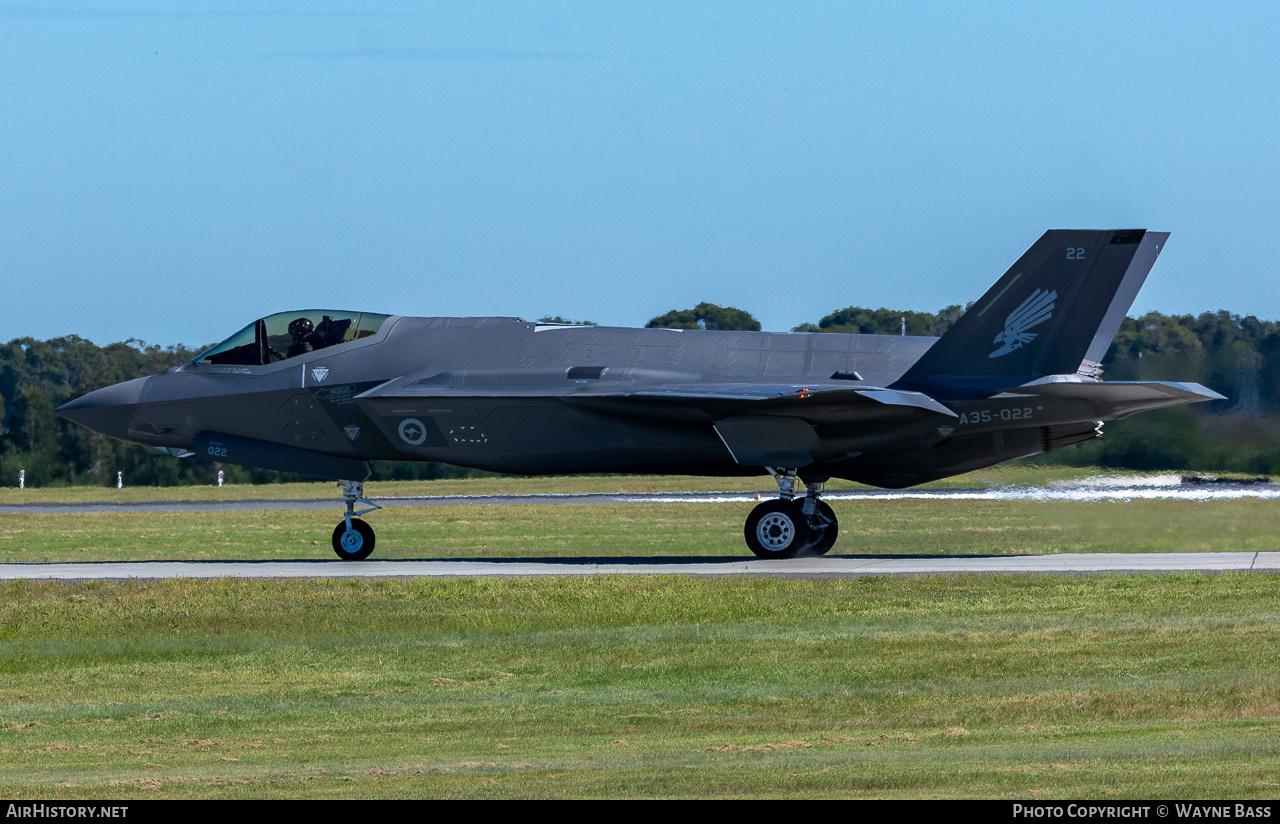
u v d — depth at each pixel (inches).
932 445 2866.6
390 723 1460.4
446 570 2719.0
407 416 2972.4
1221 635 1787.6
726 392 2733.8
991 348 2800.2
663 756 1241.4
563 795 1065.5
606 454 2910.9
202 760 1295.5
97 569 2832.2
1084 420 2800.2
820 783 1087.6
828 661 1728.6
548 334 3011.8
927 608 2103.8
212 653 1919.3
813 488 2994.6
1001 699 1487.5
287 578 2549.2
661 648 1854.1
